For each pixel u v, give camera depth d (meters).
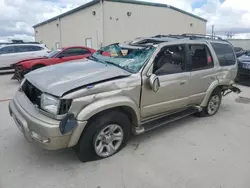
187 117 4.83
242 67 8.30
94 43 17.53
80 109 2.61
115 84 2.87
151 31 18.86
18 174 2.70
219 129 4.20
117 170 2.81
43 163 2.94
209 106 4.75
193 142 3.62
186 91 3.88
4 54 11.48
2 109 5.23
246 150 3.41
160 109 3.55
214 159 3.12
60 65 3.56
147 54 3.34
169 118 3.88
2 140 3.54
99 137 2.92
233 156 3.22
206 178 2.70
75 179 2.63
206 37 4.82
